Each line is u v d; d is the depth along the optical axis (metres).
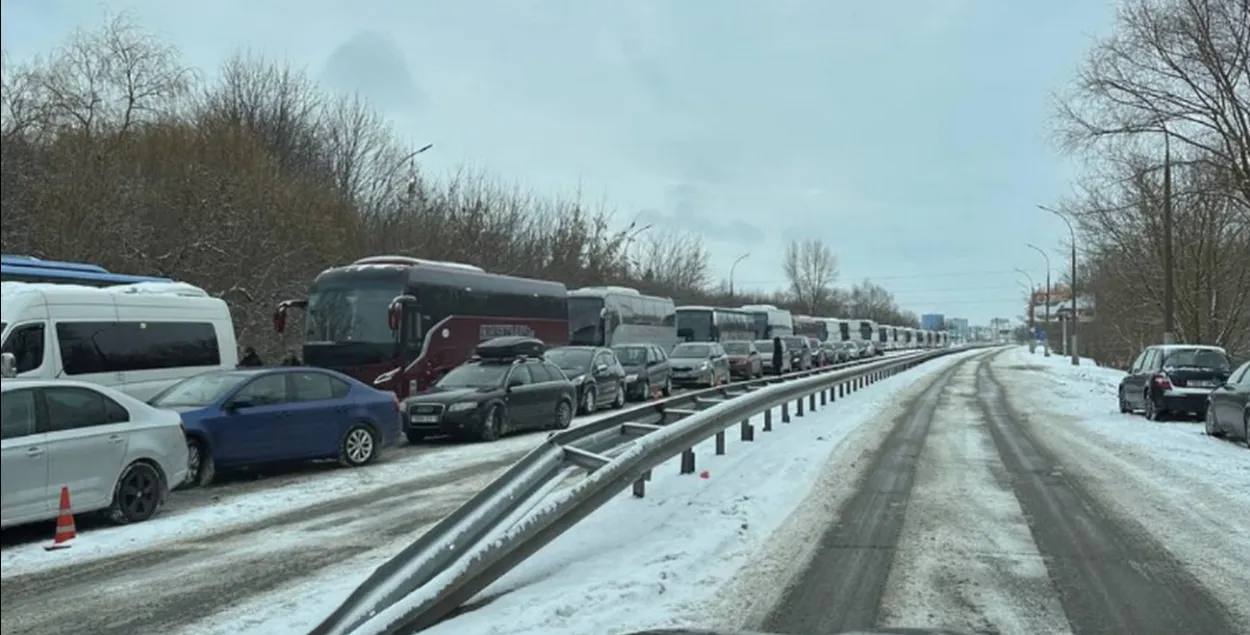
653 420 10.91
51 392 8.77
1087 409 23.05
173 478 9.89
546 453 7.60
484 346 18.39
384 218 39.88
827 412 20.94
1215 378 19.00
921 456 13.38
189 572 7.34
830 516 8.98
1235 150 24.91
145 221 26.72
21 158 23.28
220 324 16.11
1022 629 5.64
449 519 6.33
